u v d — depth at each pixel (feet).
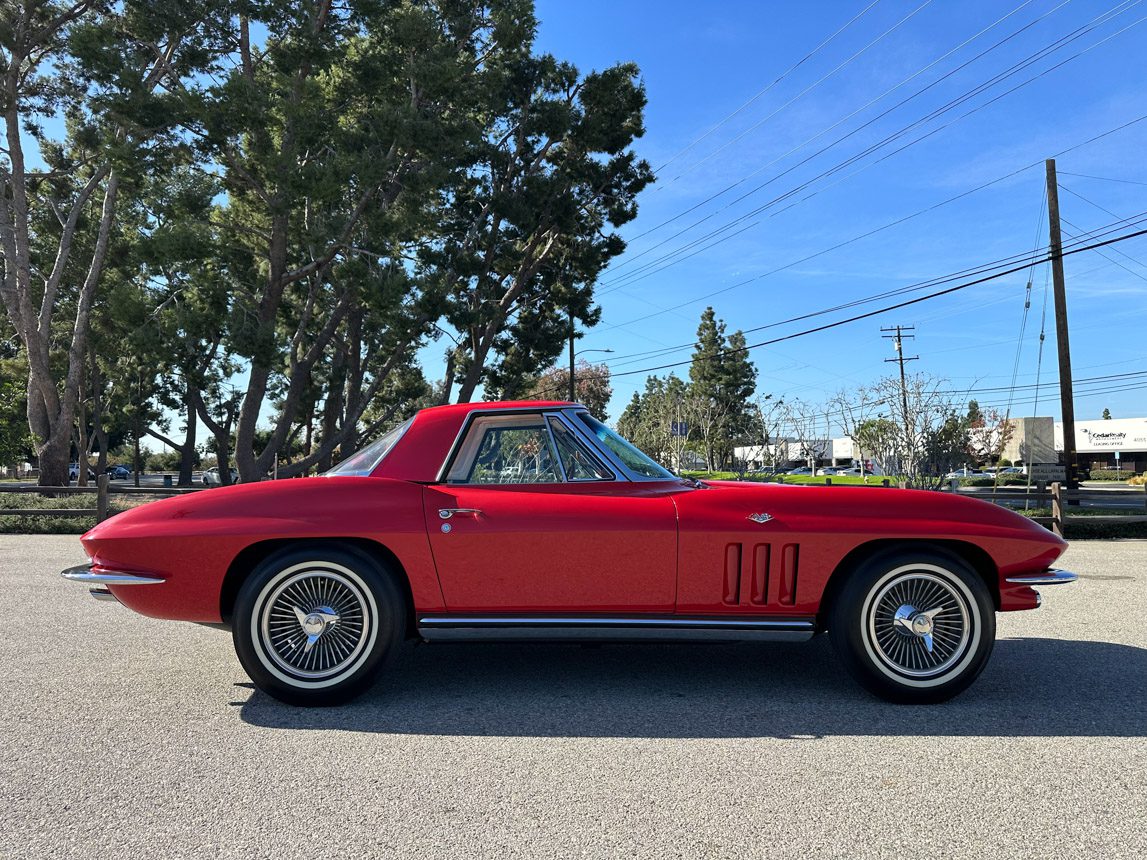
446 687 14.06
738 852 8.04
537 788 9.66
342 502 13.04
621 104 86.02
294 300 102.12
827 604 13.32
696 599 13.01
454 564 12.89
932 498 13.35
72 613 20.71
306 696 12.76
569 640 13.12
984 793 9.46
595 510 13.07
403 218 71.20
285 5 66.49
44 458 90.58
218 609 12.95
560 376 203.21
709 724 12.03
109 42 64.90
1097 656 16.19
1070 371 72.08
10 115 84.94
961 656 12.87
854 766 10.33
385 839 8.34
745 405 251.60
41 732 11.70
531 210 84.48
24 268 88.94
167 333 69.62
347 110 77.66
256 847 8.18
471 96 81.25
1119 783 9.75
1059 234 73.10
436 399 116.88
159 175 69.82
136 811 9.03
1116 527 46.32
